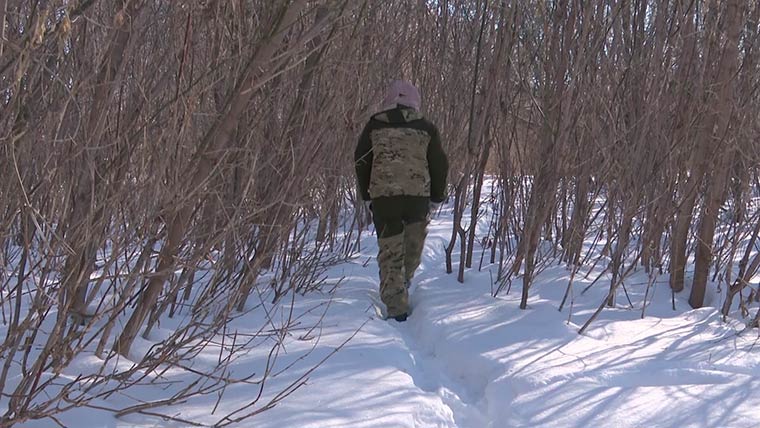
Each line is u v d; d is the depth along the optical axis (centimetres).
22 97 204
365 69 394
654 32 415
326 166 398
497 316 387
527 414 263
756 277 471
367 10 362
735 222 437
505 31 432
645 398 275
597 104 425
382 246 399
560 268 498
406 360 321
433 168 409
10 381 234
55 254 223
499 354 325
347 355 307
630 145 416
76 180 232
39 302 213
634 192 402
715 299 434
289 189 317
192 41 248
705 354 328
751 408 266
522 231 441
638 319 390
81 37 226
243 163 284
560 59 409
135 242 239
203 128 284
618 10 395
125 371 241
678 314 403
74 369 252
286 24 231
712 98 400
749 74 402
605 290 447
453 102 561
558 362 314
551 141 419
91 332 289
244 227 296
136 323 266
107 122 238
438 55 573
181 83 247
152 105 248
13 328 215
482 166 480
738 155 419
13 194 208
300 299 402
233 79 258
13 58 197
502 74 448
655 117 406
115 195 220
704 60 398
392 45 465
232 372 276
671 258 446
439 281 467
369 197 409
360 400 257
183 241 258
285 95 334
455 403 285
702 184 451
